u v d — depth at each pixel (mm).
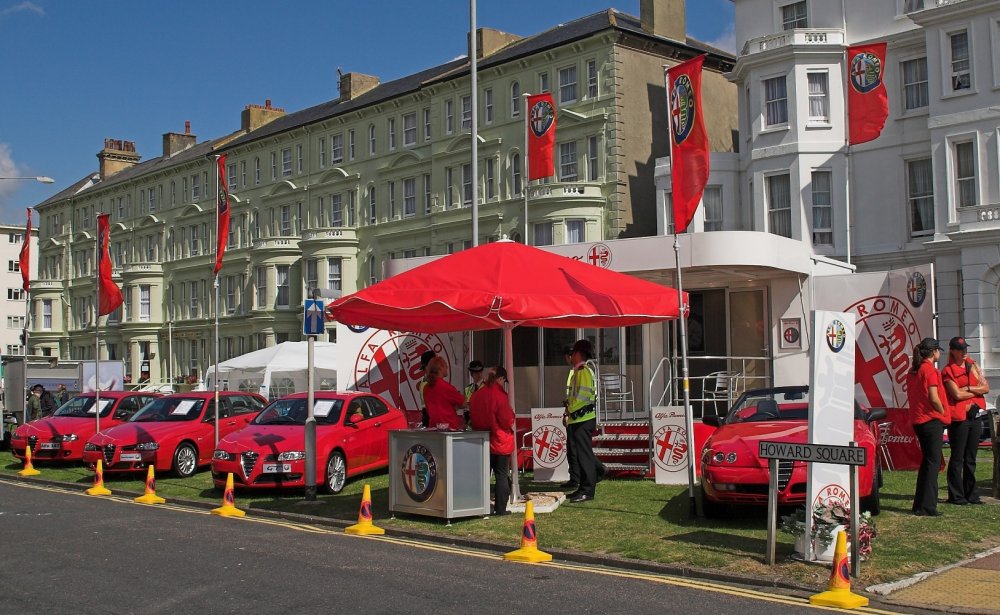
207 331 58469
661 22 41062
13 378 27031
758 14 36188
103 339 66812
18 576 9164
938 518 11203
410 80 50594
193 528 12312
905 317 16203
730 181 35875
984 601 7699
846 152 33281
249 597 8180
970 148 30453
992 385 27938
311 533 11914
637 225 38781
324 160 52094
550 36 42844
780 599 7996
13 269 92938
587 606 7758
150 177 65312
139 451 18172
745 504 11266
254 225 56438
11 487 17953
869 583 8305
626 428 16188
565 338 19578
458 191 44250
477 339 20344
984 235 28375
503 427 12570
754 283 20016
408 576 9008
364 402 17562
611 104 38656
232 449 15789
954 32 30672
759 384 19797
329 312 12461
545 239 39438
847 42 33812
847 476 9250
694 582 8695
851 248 33250
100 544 10977
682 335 12453
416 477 12359
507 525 11672
